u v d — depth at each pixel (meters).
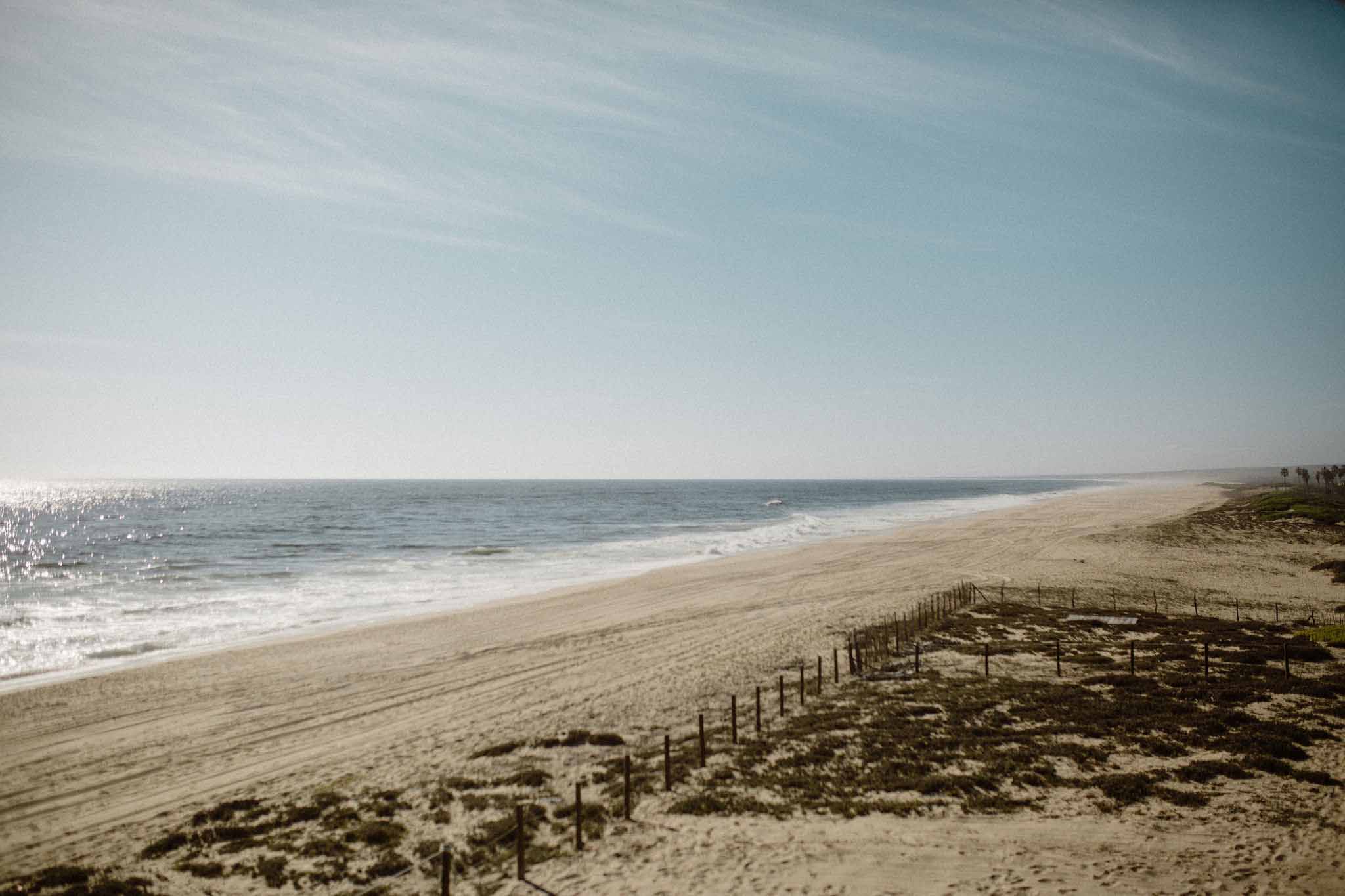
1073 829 12.63
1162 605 36.53
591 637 30.53
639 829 13.51
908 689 22.09
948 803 13.97
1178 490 178.00
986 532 75.81
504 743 18.50
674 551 66.19
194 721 20.72
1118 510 105.38
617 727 19.64
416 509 142.50
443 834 13.70
